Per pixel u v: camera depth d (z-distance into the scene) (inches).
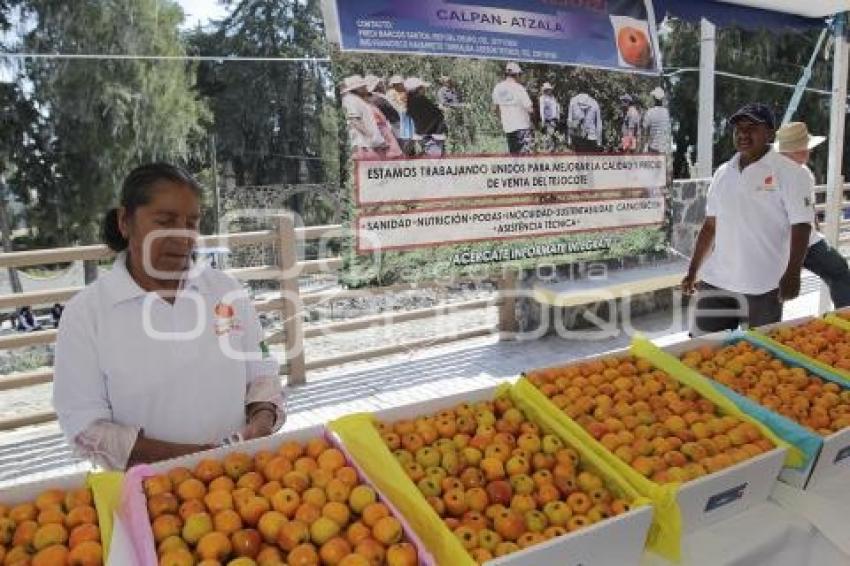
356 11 105.7
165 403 72.4
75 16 618.8
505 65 119.1
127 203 66.8
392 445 69.2
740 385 88.3
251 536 53.4
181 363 72.2
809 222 131.7
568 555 55.5
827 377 92.7
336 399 188.9
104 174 643.5
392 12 108.3
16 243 648.4
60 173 639.1
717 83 706.2
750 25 167.8
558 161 127.0
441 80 113.4
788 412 80.9
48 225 645.9
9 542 53.9
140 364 70.4
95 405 69.3
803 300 300.0
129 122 646.5
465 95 116.0
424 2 110.4
